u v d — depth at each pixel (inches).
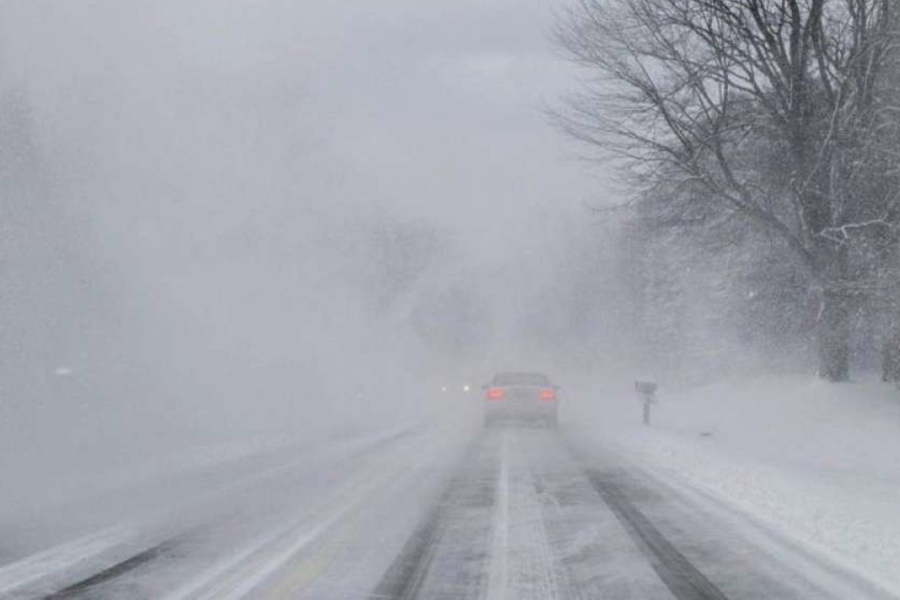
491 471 895.7
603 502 697.6
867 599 418.9
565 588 442.0
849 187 1234.6
